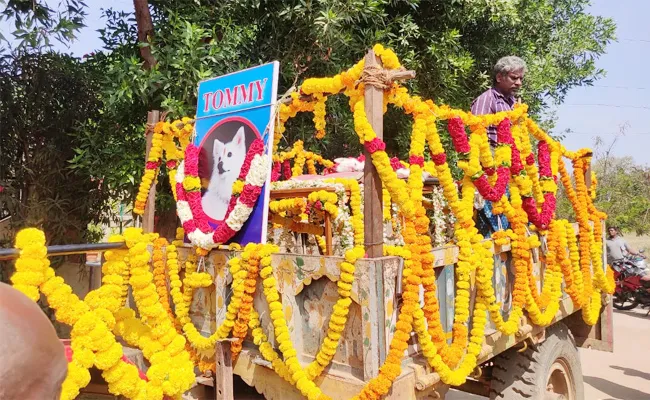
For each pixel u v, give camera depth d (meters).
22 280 1.78
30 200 5.47
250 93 2.92
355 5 5.55
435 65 6.91
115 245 2.15
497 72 4.17
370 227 2.21
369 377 2.12
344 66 6.25
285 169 4.59
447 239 3.67
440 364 2.31
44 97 5.52
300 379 2.25
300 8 5.53
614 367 6.91
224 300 2.70
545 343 3.59
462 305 2.54
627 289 10.40
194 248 2.88
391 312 2.18
